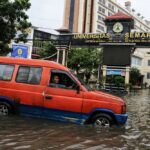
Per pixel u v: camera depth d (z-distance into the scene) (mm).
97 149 6039
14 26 18625
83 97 8297
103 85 35094
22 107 8758
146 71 67250
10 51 19188
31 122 8305
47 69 8758
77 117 8320
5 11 17453
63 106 8383
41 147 5887
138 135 7832
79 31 86688
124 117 8156
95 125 8273
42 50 52438
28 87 8734
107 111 8133
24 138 6559
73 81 8484
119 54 35250
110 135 7441
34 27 56344
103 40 35938
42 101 8555
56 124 8250
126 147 6383
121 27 35531
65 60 38531
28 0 18422
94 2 87312
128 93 32938
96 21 87750
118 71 35281
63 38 38594
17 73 8953
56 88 8539
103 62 36031
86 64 48000
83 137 7031
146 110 14961
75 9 87562
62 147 5992
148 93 37750
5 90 8875
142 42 34000
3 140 6285
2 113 8945
